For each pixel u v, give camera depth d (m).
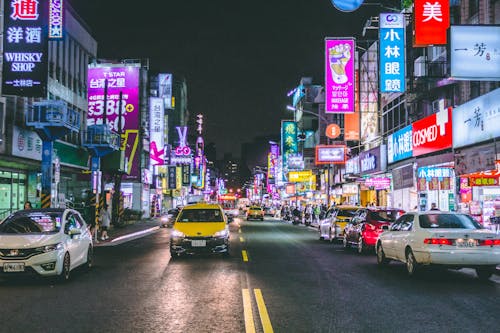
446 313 8.50
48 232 12.34
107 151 31.38
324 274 13.35
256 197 163.88
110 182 45.91
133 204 52.84
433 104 28.52
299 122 90.19
